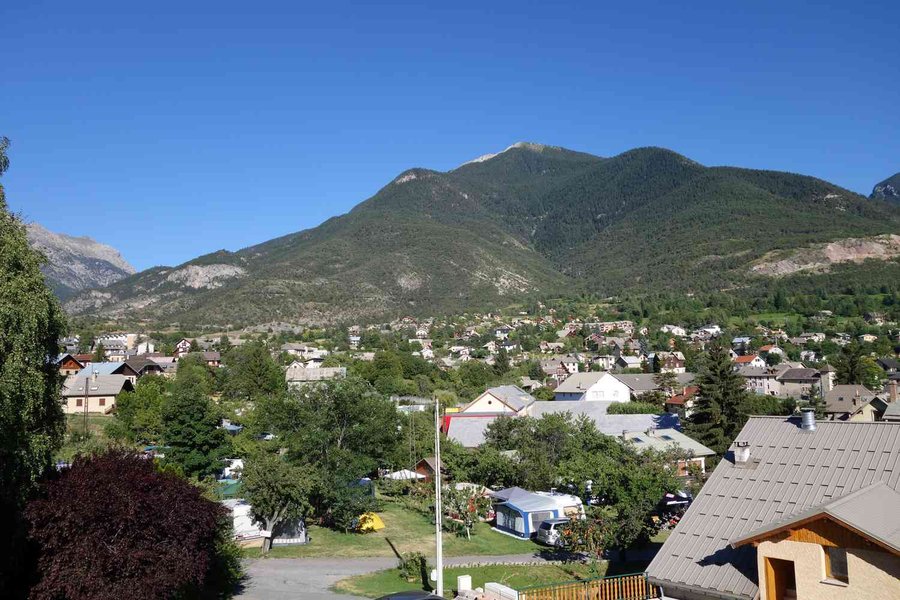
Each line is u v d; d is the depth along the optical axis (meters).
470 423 75.94
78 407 88.88
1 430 21.64
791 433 19.59
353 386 52.06
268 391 104.31
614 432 69.94
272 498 40.09
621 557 36.69
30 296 24.20
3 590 20.61
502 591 20.67
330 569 35.47
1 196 26.08
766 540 15.43
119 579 19.81
